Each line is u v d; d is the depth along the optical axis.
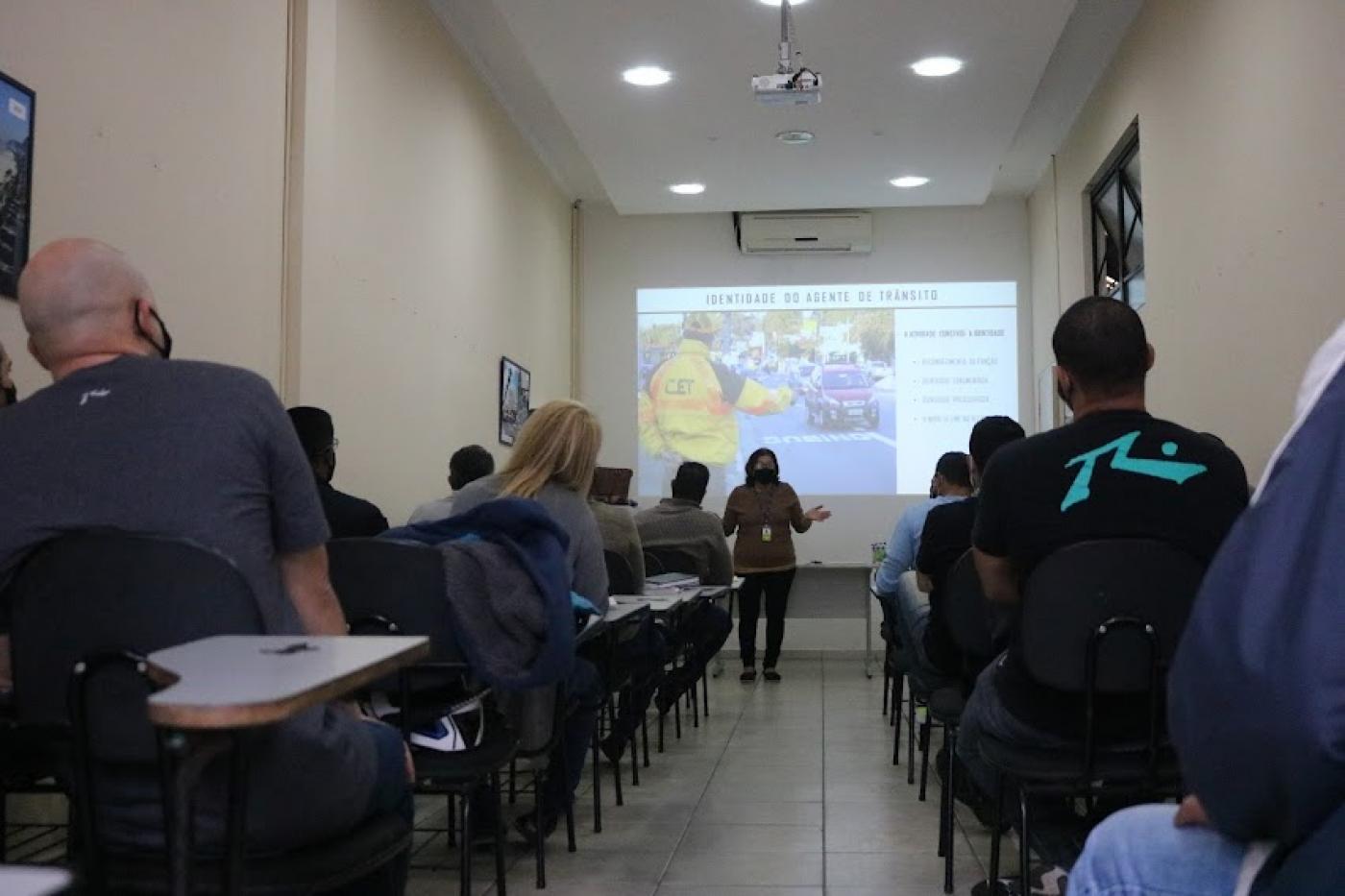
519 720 2.64
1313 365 0.96
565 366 8.25
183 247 3.15
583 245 8.58
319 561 1.57
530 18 4.98
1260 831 0.88
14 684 1.39
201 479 1.41
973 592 2.68
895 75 5.62
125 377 1.45
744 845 3.21
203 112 3.27
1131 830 1.15
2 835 1.87
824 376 8.35
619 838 3.29
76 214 2.68
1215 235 4.18
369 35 4.49
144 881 1.37
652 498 8.39
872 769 4.26
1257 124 3.71
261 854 1.41
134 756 1.35
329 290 4.02
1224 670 0.85
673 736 5.03
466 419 5.83
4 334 2.40
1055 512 1.93
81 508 1.39
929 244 8.34
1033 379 8.19
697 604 4.49
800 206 8.11
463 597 2.19
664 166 7.11
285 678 1.04
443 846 3.22
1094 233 6.64
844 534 8.26
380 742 1.62
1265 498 0.89
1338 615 0.80
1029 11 4.90
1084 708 1.94
